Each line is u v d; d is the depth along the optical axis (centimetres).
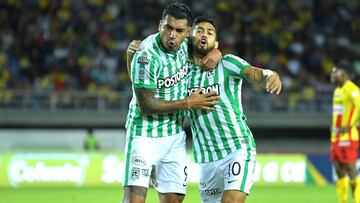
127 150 2133
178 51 2094
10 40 7756
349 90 3691
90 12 8281
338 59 8638
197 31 2089
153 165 2170
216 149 2108
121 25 8275
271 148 7731
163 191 2186
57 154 5762
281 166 6225
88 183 5809
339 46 8844
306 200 4809
